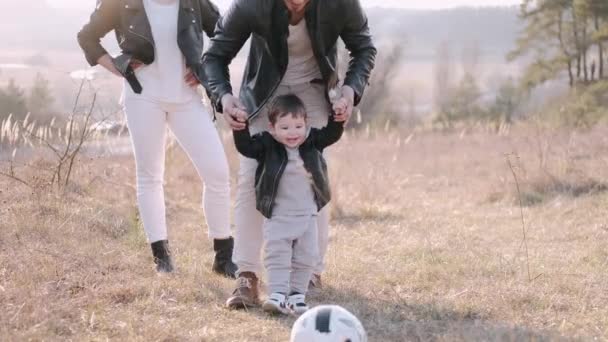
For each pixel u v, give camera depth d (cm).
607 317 591
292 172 573
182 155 1357
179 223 985
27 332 520
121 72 670
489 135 2047
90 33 684
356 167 1470
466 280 701
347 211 1102
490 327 554
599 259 784
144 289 630
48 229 785
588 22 3020
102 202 970
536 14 3100
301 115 567
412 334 550
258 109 592
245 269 606
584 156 1466
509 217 1064
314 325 482
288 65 594
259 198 573
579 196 1153
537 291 654
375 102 3550
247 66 605
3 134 1011
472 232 955
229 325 564
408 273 728
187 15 673
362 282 691
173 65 671
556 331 549
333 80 588
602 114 2702
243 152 575
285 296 578
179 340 530
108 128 976
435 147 1952
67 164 1027
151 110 673
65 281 645
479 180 1419
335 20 571
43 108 1113
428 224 1017
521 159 1415
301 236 577
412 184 1445
